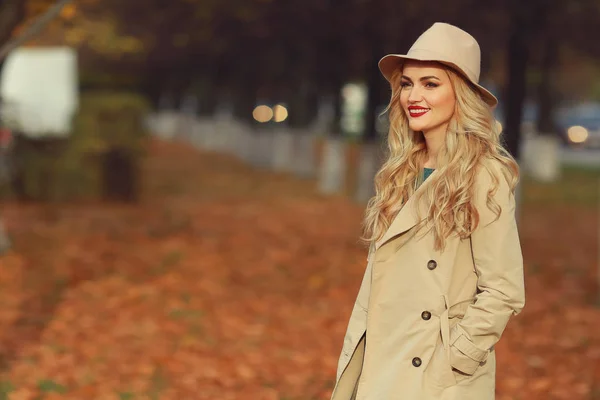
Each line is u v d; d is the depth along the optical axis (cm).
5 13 1423
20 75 2356
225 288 1335
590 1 2073
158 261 1533
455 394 429
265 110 5062
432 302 436
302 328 1102
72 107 2383
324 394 838
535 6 1731
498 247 425
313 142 3656
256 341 1034
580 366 952
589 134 5675
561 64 3266
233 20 2741
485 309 424
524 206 2772
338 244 1786
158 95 6100
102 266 1469
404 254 447
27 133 2327
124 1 2838
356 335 462
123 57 3566
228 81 4494
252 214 2320
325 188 2986
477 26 2041
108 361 937
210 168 3925
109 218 2102
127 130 2427
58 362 922
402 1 1972
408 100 453
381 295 452
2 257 1508
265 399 824
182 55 3738
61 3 983
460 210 431
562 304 1275
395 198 462
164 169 3803
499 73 2866
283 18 2558
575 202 2917
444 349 430
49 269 1427
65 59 2380
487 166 432
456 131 440
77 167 2405
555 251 1811
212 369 910
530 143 3856
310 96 3853
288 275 1455
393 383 436
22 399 806
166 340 1027
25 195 2372
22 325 1084
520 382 884
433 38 445
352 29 2367
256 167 4022
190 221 2122
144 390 844
